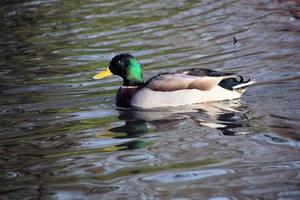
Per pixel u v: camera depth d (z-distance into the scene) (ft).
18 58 67.15
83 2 93.76
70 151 39.45
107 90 53.36
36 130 43.96
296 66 55.06
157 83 48.14
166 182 33.81
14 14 90.74
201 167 35.60
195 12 81.30
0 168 37.40
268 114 43.60
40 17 86.94
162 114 45.96
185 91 47.44
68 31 77.20
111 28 76.43
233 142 39.22
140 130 42.73
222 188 32.68
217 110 45.55
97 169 36.29
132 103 48.34
